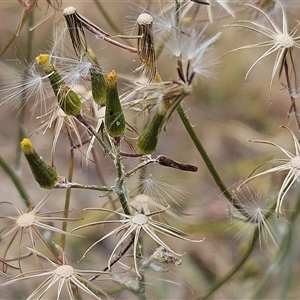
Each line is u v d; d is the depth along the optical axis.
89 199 0.68
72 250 0.63
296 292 0.62
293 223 0.59
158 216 0.56
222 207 0.63
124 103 0.54
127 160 0.58
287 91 0.56
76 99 0.54
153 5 0.59
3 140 0.70
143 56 0.54
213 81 0.72
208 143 0.73
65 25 0.55
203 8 0.59
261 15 0.58
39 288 0.54
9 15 0.66
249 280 0.62
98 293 0.58
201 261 0.64
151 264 0.55
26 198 0.59
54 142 0.55
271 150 0.68
